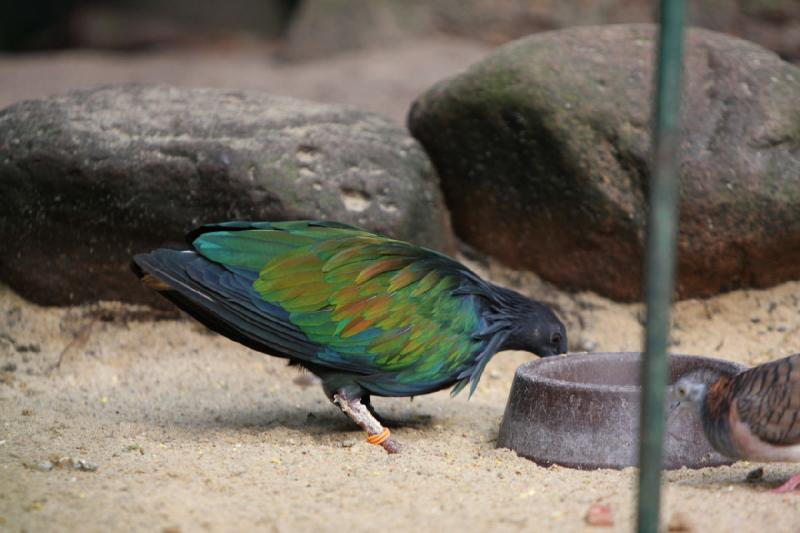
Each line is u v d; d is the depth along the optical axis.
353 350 9.29
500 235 13.04
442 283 9.53
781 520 7.19
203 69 24.31
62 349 12.05
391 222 12.04
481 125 12.57
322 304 9.27
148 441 9.43
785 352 11.78
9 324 12.15
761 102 11.96
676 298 12.42
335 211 11.81
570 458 8.84
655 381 5.83
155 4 34.00
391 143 12.62
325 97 20.28
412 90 20.48
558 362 9.91
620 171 12.05
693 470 8.74
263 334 9.23
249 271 9.31
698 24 20.53
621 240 12.21
